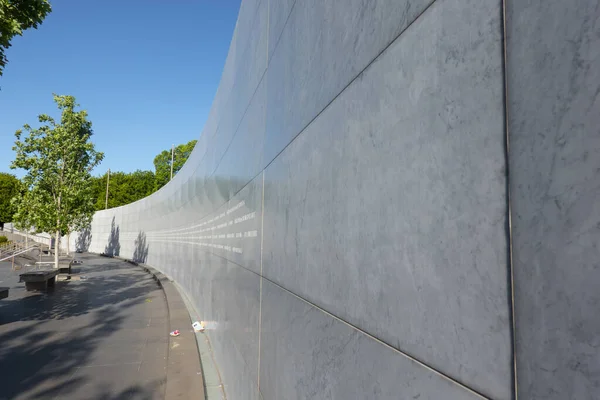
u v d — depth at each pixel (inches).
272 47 140.1
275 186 124.2
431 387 41.0
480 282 34.6
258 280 143.7
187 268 557.0
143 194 2844.5
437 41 42.6
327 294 73.9
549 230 27.9
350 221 64.9
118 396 239.0
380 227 54.3
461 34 38.7
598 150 24.6
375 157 56.7
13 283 758.5
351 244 64.0
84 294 628.4
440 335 39.9
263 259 137.0
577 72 26.2
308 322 84.0
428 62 44.3
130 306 529.0
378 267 54.3
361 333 58.5
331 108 76.7
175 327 389.4
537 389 28.1
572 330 25.8
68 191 795.4
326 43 81.4
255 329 144.6
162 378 268.5
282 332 105.3
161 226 923.4
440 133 41.6
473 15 37.0
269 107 140.6
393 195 51.2
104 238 1685.5
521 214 30.5
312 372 79.7
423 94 45.0
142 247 1164.5
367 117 60.1
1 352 326.0
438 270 40.9
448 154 40.1
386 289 51.8
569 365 25.8
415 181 46.1
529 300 29.3
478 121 35.9
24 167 772.0
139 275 900.0
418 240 44.9
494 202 33.5
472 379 35.0
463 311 36.7
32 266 1063.0
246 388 156.3
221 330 254.5
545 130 28.6
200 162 466.9
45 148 786.8
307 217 89.2
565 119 27.0
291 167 105.7
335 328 68.9
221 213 285.0
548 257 27.9
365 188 59.7
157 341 359.6
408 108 48.3
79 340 362.6
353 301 62.1
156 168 2992.1
